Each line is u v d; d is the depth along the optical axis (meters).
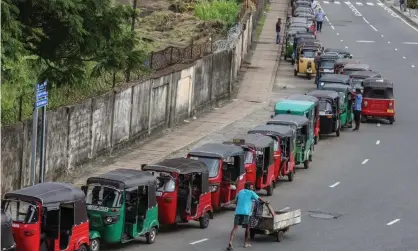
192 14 77.69
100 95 41.97
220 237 32.81
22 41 31.80
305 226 35.19
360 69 69.06
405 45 97.88
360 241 33.28
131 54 33.97
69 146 38.94
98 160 42.12
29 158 35.53
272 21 109.19
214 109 58.97
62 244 27.38
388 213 37.91
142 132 47.34
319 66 71.81
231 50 62.56
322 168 46.78
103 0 32.69
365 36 103.19
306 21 97.06
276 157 41.12
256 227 32.09
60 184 28.05
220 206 36.06
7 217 25.00
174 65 52.62
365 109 61.09
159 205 32.28
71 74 32.75
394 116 62.50
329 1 140.00
